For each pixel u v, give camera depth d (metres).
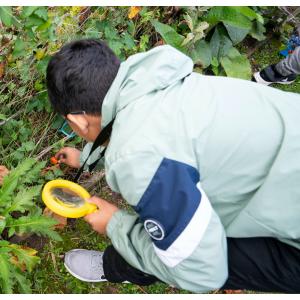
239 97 1.44
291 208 1.41
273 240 1.63
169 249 1.36
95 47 1.39
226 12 2.70
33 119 2.24
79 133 1.60
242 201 1.48
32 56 2.00
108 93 1.36
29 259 1.78
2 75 2.08
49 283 2.19
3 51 1.95
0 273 1.69
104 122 1.43
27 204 1.78
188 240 1.31
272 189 1.38
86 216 1.75
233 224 1.53
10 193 1.78
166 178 1.27
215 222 1.35
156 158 1.27
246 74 3.09
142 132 1.29
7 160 2.12
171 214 1.29
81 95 1.37
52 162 2.20
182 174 1.27
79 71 1.35
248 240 1.64
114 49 2.15
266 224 1.44
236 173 1.41
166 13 2.67
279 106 1.45
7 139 2.15
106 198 2.49
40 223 1.78
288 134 1.38
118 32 2.35
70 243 2.32
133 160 1.26
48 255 2.25
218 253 1.37
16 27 1.84
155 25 2.48
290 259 1.60
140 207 1.32
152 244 1.55
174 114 1.32
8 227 1.95
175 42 2.56
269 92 1.50
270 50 3.64
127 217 1.67
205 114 1.35
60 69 1.37
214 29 2.98
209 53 2.89
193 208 1.28
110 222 1.70
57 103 1.45
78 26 2.11
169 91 1.37
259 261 1.63
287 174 1.36
